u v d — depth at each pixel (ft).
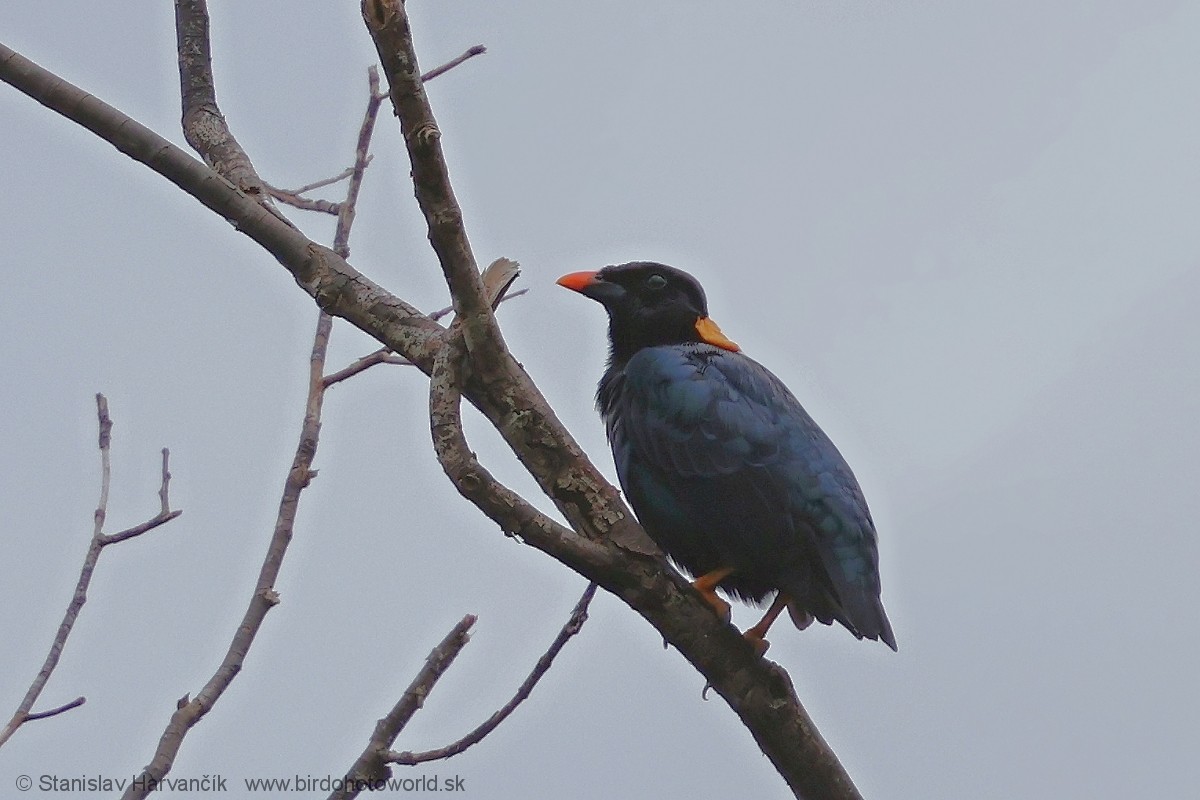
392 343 36.47
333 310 36.96
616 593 34.65
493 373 34.12
